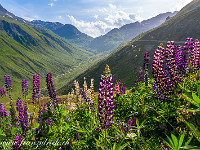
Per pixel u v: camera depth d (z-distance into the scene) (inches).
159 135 193.0
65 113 223.6
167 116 188.9
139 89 335.3
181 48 329.7
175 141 101.7
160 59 255.6
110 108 166.4
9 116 341.4
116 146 144.3
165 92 247.6
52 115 203.9
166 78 250.8
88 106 303.1
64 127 207.5
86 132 181.2
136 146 162.1
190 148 90.4
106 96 165.2
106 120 165.6
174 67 255.1
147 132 209.2
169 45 260.1
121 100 311.7
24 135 255.1
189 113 113.7
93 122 197.8
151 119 212.2
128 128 189.6
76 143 184.2
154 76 260.2
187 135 148.6
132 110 277.4
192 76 298.4
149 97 286.5
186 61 326.3
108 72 165.9
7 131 264.5
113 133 200.2
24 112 328.8
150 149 148.2
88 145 174.6
